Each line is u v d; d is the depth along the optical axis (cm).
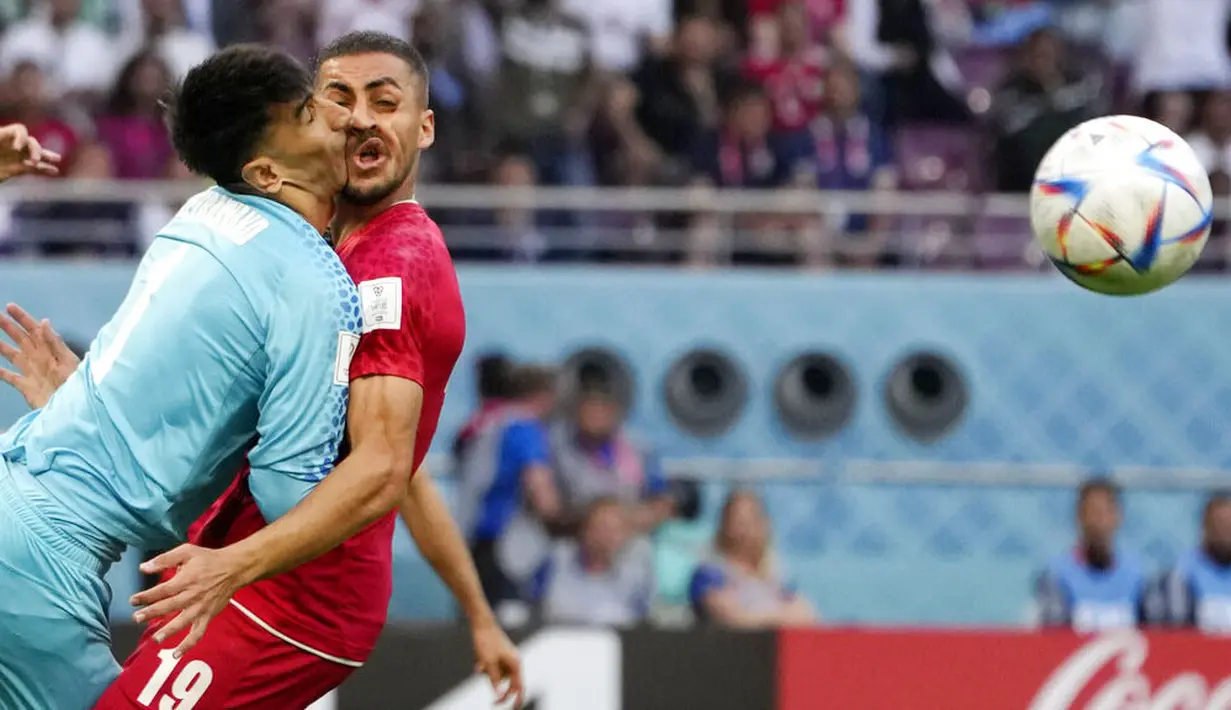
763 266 3625
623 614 2925
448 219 3566
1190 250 1614
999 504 3403
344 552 1486
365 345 1409
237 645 1476
